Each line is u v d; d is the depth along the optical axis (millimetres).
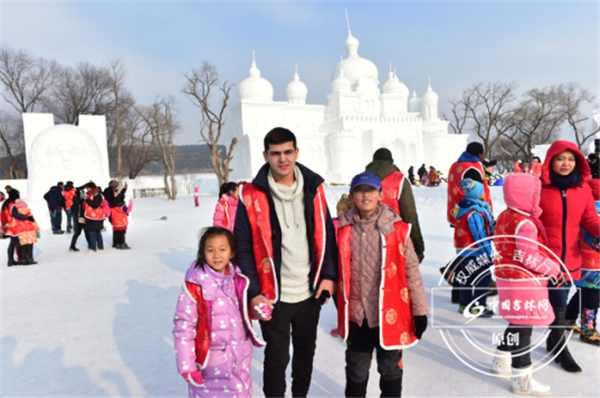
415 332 2594
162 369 3611
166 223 16172
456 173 4676
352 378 2734
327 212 2842
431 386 3131
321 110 42656
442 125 44688
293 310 2686
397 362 2660
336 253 2855
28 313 5320
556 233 3414
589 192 3455
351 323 2744
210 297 2395
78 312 5301
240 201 2752
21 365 3764
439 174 25859
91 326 4754
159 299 5789
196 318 2404
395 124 38094
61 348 4133
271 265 2623
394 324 2578
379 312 2572
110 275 7414
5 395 3209
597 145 5535
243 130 38812
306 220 2725
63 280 7156
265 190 2713
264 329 2682
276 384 2639
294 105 41250
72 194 14062
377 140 36719
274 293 2611
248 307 2615
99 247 10070
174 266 8016
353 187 2645
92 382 3398
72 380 3445
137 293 6141
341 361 3633
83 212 9836
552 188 3412
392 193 3576
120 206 10258
